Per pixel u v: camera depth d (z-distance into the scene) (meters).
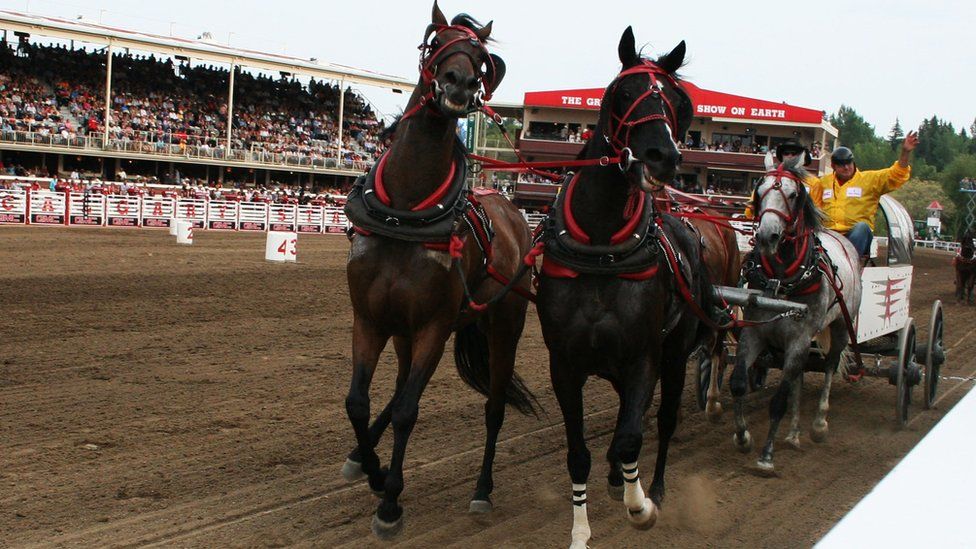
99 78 38.62
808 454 7.16
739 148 36.56
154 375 8.33
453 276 4.93
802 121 37.06
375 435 5.67
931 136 99.56
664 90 4.60
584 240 4.63
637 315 4.62
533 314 14.62
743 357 6.89
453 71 4.63
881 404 9.21
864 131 135.75
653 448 7.12
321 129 44.59
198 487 5.45
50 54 38.06
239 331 10.89
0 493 5.13
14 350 8.98
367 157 44.31
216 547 4.55
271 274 17.02
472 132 35.59
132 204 28.62
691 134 38.06
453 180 5.00
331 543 4.70
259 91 44.00
